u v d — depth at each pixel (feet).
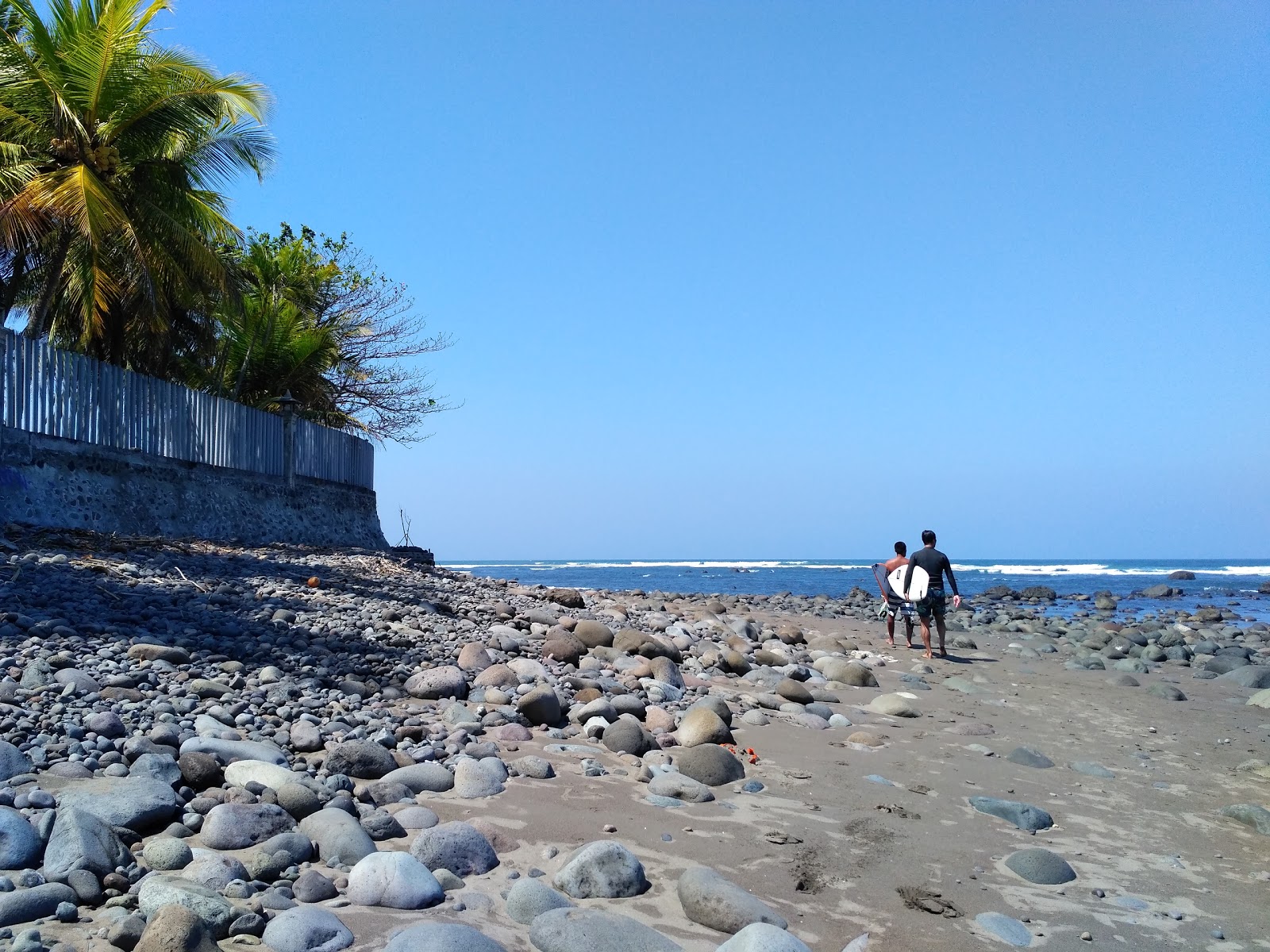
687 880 11.93
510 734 19.34
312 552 47.55
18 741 14.42
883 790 17.85
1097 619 72.95
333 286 80.12
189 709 17.63
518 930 10.88
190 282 53.57
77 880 10.23
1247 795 18.78
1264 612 86.12
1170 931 11.92
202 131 50.47
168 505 45.39
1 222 40.86
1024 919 12.12
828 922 11.61
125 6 44.50
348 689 21.18
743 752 20.26
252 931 9.92
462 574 56.54
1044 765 20.77
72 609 23.29
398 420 82.43
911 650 44.29
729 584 152.76
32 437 37.27
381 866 11.51
